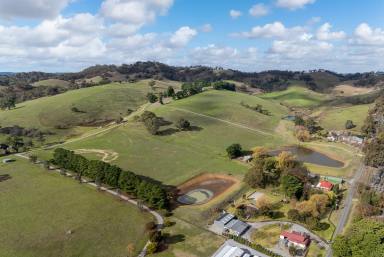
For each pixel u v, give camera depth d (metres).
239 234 104.69
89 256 92.12
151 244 95.19
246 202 127.69
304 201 118.81
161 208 117.88
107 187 134.62
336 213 118.38
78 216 111.19
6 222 106.44
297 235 101.00
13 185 133.12
